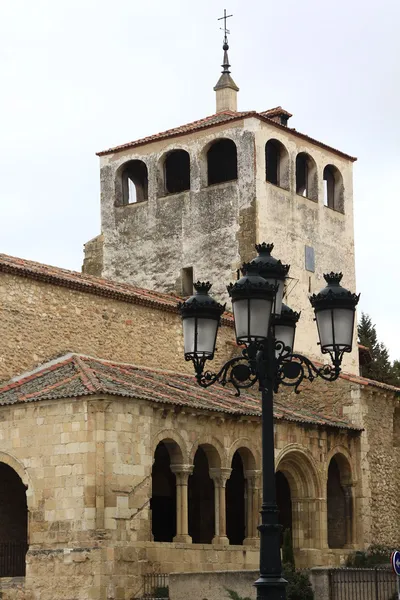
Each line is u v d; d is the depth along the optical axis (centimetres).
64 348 3972
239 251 4850
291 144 5075
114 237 5222
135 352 4253
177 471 3600
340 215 5328
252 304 1939
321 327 2081
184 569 3494
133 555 3316
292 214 5031
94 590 3203
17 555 3669
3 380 3731
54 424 3384
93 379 3475
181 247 5022
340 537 4462
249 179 4872
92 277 4372
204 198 4988
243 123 4912
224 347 4662
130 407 3409
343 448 4438
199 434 3694
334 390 4622
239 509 4312
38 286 3931
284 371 2194
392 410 4800
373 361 7994
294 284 4966
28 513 3381
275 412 4141
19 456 3431
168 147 5112
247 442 3909
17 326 3822
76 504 3291
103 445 3303
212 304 2102
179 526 3569
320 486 4228
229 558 3697
